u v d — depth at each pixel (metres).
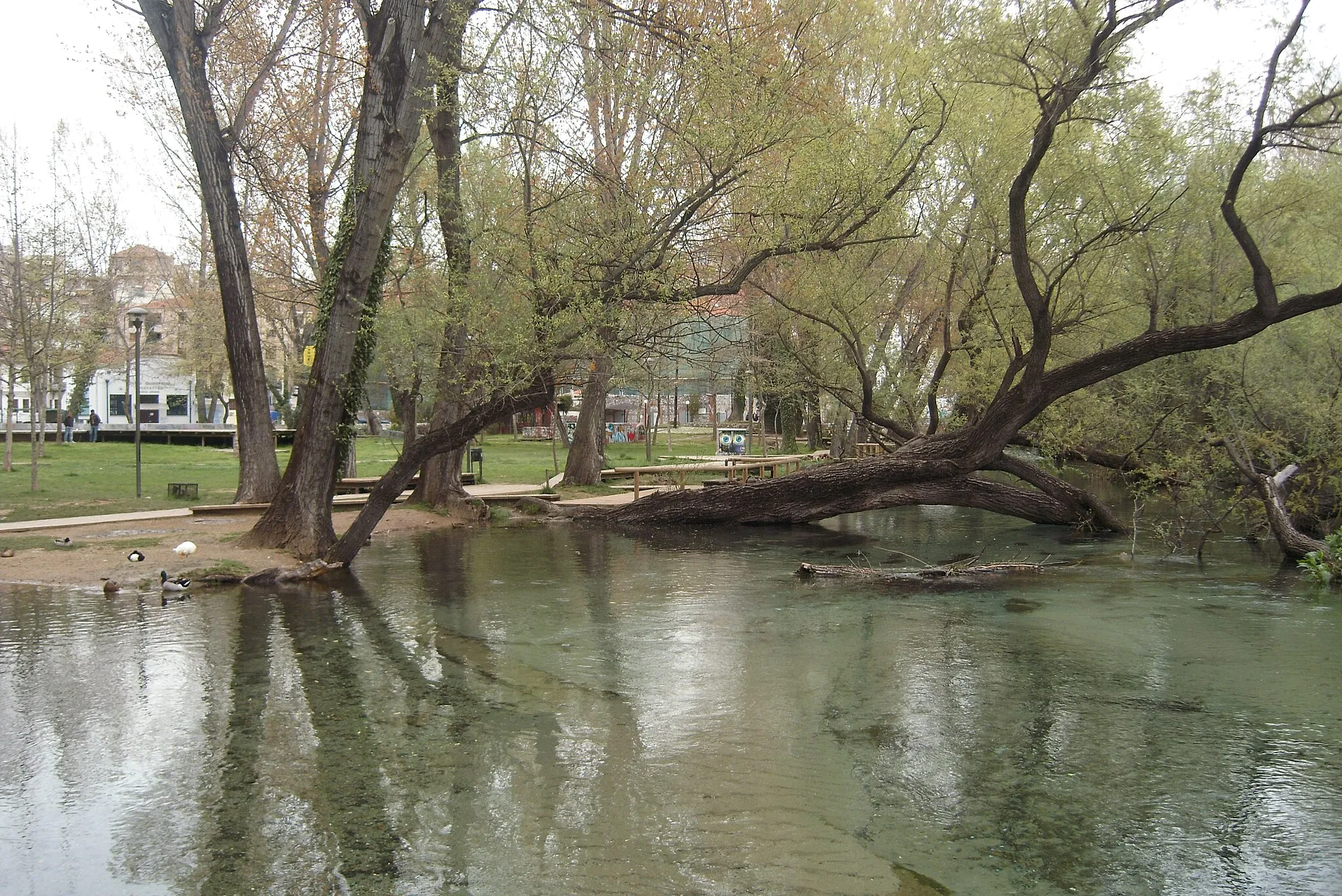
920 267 18.56
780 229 13.38
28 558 12.68
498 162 15.09
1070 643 8.82
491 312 13.29
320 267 20.25
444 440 13.36
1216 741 6.17
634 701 7.02
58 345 27.44
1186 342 12.98
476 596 11.27
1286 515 13.52
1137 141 13.51
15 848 4.65
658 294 12.47
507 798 5.25
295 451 13.53
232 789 5.38
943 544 16.42
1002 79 13.96
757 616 10.13
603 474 26.17
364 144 12.97
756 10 13.93
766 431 50.28
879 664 8.08
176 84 16.70
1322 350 14.19
